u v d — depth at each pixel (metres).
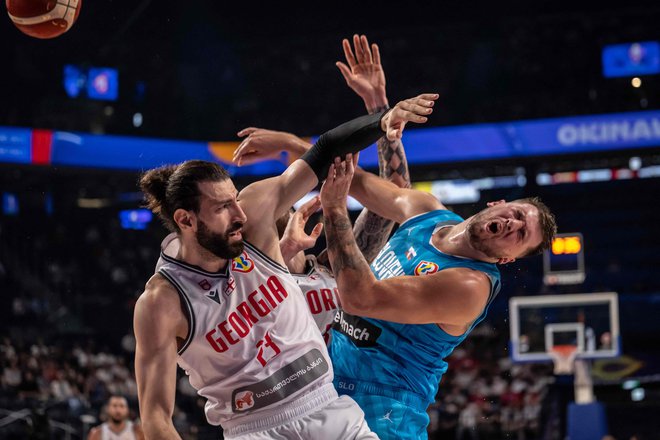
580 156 16.91
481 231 3.04
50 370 13.05
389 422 3.10
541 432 13.30
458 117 19.14
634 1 19.02
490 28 19.73
